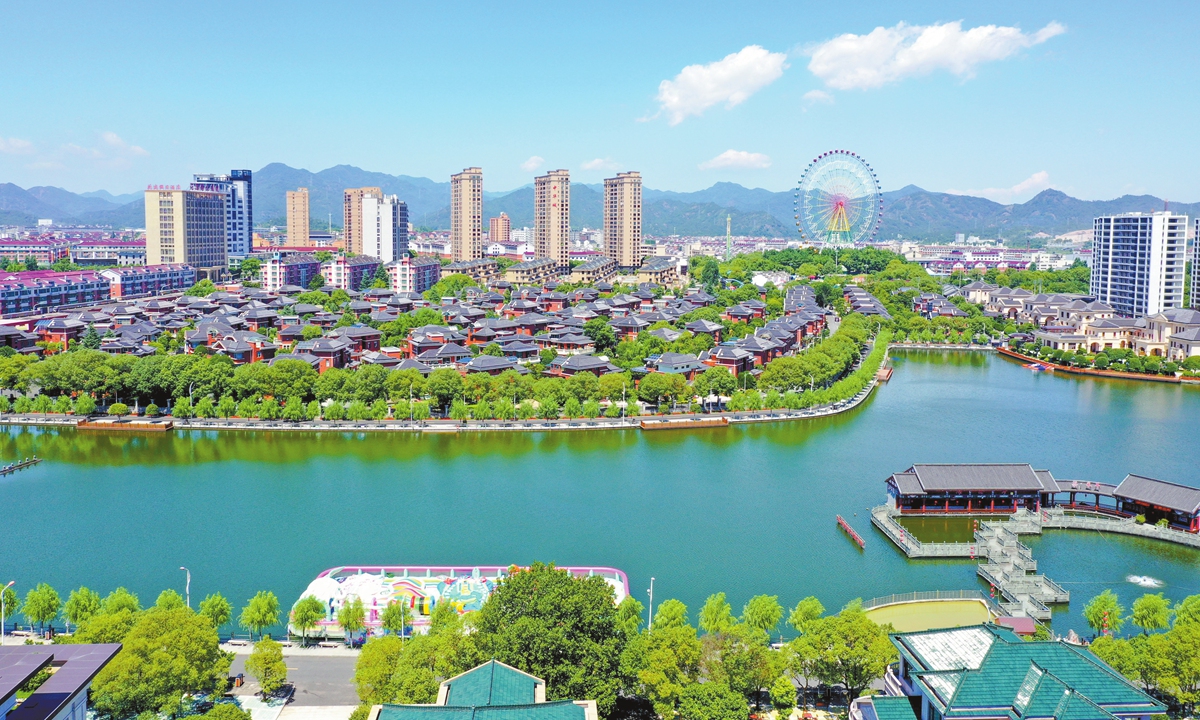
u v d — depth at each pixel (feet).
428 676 346.95
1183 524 613.52
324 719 371.15
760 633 415.85
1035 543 596.29
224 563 553.23
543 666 336.90
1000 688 290.97
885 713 307.58
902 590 522.47
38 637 452.76
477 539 593.01
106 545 581.53
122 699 337.52
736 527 620.08
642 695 380.99
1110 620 441.27
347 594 484.74
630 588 520.42
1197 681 355.77
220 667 374.02
